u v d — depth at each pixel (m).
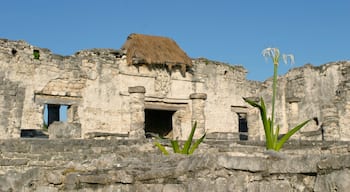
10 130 25.09
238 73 35.69
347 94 29.41
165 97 32.09
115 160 8.59
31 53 27.78
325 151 14.24
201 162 6.58
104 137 23.72
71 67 29.09
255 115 34.03
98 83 29.92
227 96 34.75
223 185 6.29
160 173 7.00
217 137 28.66
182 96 32.84
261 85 36.47
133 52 30.95
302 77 33.62
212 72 34.44
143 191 7.13
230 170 6.37
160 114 36.06
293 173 5.96
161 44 33.03
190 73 33.50
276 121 34.59
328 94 31.72
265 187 6.07
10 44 26.97
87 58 29.77
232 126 34.66
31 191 8.88
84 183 8.09
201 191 6.42
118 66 30.83
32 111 27.31
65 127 20.16
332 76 31.80
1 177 9.13
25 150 15.10
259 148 14.27
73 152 15.32
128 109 30.73
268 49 11.58
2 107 25.14
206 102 33.72
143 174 7.23
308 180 5.84
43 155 15.03
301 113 33.31
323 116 28.47
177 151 12.53
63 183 8.56
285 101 34.41
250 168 6.21
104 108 29.88
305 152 14.47
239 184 6.22
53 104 28.48
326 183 5.55
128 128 30.56
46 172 8.83
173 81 32.69
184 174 6.72
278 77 35.28
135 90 26.56
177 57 32.56
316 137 29.55
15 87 25.98
